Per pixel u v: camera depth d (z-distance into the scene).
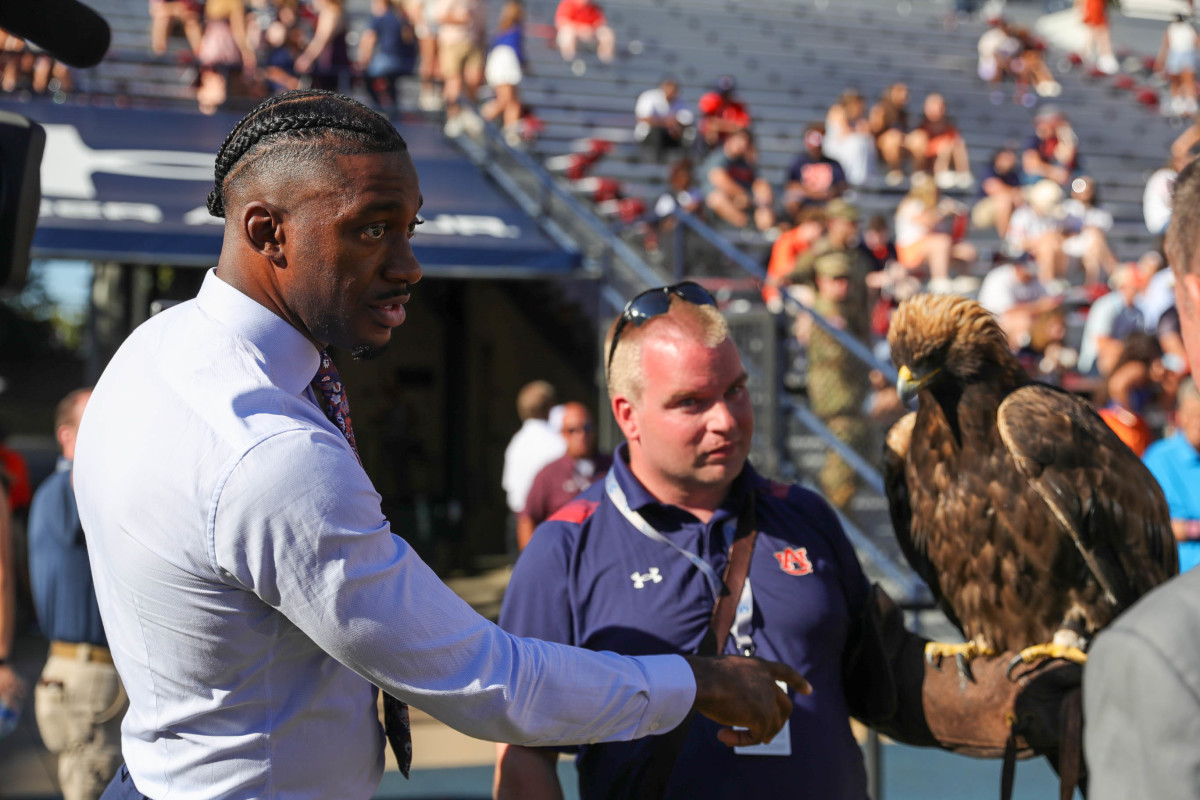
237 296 1.50
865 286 7.62
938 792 4.87
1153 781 1.08
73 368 16.62
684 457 2.01
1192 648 1.09
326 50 11.14
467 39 11.75
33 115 9.54
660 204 10.49
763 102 16.61
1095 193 13.63
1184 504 4.20
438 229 9.02
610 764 2.00
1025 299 10.32
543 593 2.06
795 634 2.00
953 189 14.22
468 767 5.25
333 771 1.52
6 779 5.01
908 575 6.01
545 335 12.80
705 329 2.01
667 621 1.99
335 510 1.39
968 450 2.31
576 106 14.77
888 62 19.22
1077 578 2.25
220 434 1.40
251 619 1.43
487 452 13.62
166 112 10.16
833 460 6.39
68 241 7.47
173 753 1.48
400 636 1.42
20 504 6.83
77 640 3.90
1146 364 5.16
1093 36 21.42
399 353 13.88
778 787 1.93
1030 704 1.93
